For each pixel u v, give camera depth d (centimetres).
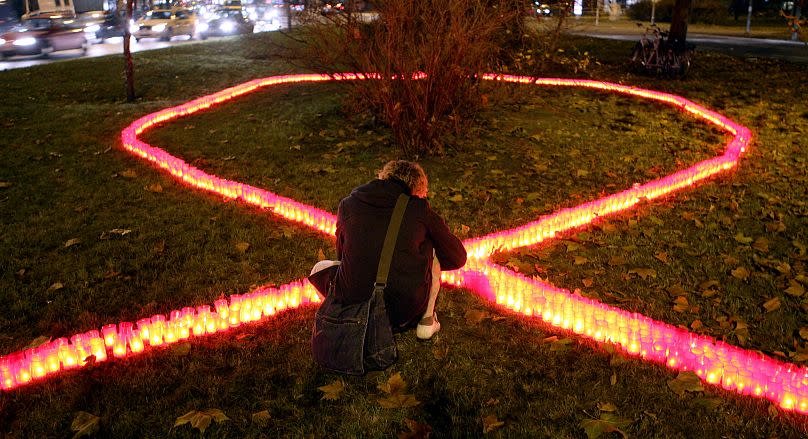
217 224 638
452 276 505
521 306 469
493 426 343
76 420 345
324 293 391
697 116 1140
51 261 549
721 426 346
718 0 3784
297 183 770
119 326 432
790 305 477
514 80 1265
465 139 947
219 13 2872
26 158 857
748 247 582
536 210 682
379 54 875
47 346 411
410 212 363
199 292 498
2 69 1856
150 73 1585
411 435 336
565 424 349
